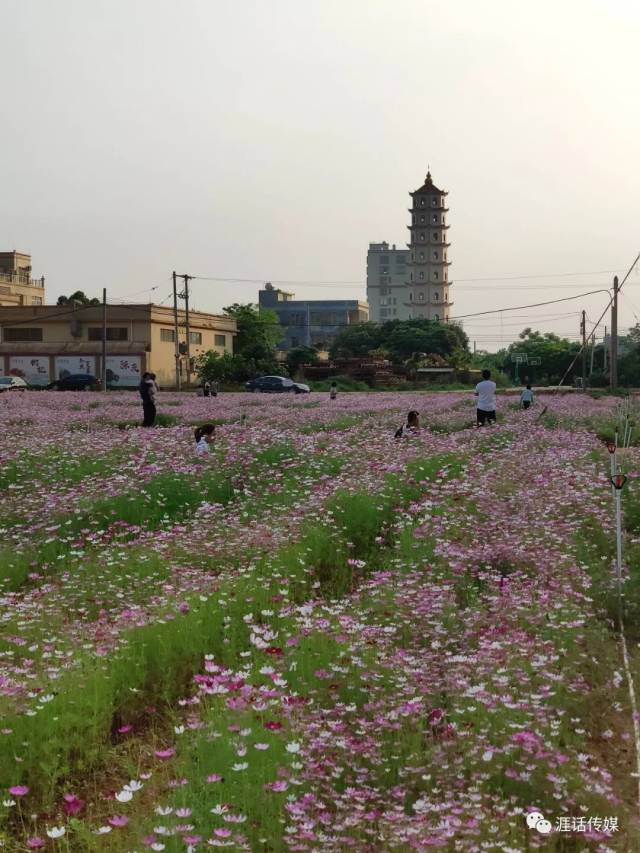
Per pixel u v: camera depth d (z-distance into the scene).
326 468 15.69
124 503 13.22
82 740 5.82
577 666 6.91
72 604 9.06
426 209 179.25
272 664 6.88
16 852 4.72
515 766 5.34
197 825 4.73
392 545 11.22
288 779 5.03
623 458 16.22
